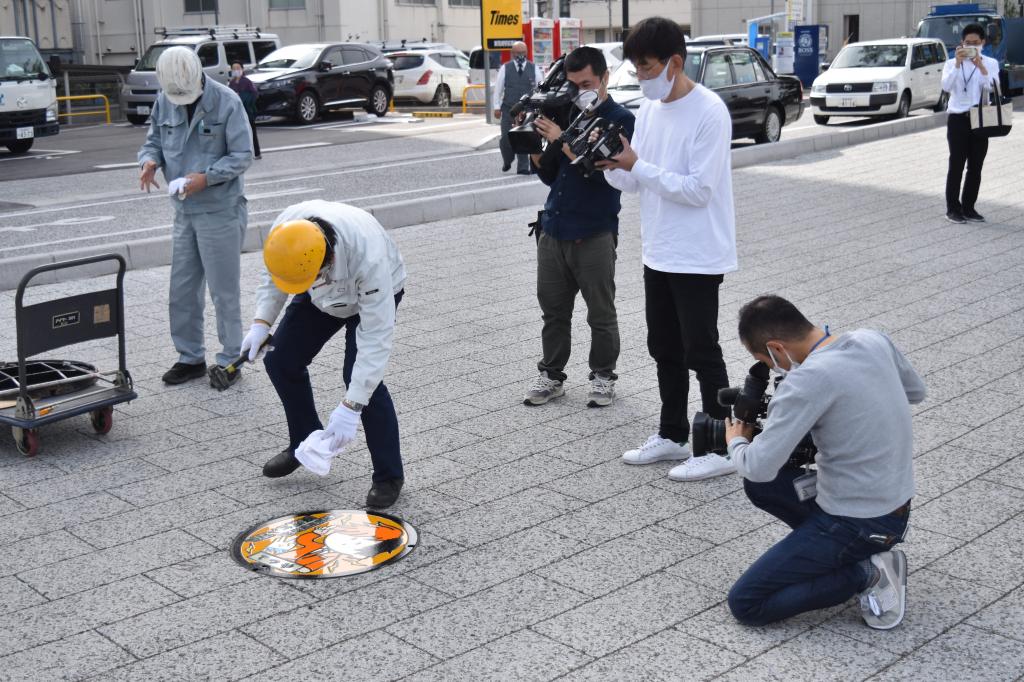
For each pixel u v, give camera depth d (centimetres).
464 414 589
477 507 471
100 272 957
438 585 401
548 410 595
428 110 2980
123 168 1809
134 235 1177
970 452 516
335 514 467
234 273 649
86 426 586
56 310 539
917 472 494
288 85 2473
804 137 1777
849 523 350
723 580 400
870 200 1250
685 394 512
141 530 454
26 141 2078
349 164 1758
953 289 828
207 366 675
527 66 1545
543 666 344
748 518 454
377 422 468
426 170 1680
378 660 350
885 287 839
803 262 935
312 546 436
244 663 350
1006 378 620
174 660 353
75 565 423
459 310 811
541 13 3070
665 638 360
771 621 362
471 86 2886
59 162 1905
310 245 407
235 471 518
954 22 2839
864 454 345
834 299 806
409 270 953
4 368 572
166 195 1491
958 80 1053
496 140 2025
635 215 1215
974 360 654
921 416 564
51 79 2059
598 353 593
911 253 960
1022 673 334
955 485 479
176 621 378
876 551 354
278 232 408
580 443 545
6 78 1988
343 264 429
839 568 355
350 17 3988
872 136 1927
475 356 695
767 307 359
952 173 1079
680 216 482
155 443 557
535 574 408
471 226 1175
